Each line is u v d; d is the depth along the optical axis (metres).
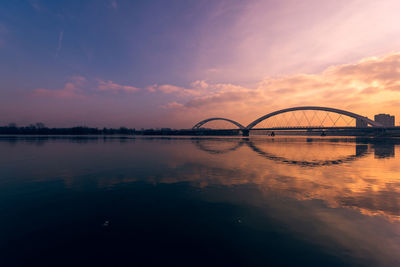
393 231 6.63
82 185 12.46
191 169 17.80
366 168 18.02
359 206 8.78
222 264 5.06
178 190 11.40
